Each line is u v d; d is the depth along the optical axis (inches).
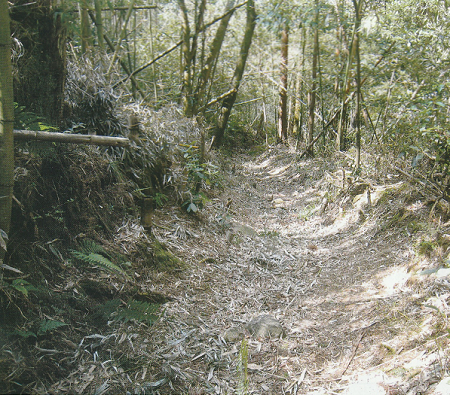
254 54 420.5
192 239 177.8
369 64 226.1
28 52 120.0
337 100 305.0
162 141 185.6
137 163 172.1
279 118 423.8
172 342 111.9
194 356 109.5
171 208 191.3
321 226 217.3
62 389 88.2
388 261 150.0
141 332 111.7
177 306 129.6
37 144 114.8
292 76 396.8
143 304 109.3
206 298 139.9
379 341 108.5
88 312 107.8
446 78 155.7
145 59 307.1
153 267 140.9
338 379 98.7
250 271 168.4
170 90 283.6
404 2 191.5
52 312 100.5
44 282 104.6
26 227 106.2
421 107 162.4
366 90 227.5
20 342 89.1
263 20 260.1
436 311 107.3
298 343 118.0
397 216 171.2
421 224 154.6
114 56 183.2
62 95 133.0
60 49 126.9
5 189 87.7
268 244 198.2
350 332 117.0
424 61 166.1
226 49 372.2
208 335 119.6
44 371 89.1
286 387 99.7
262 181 333.1
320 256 179.9
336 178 245.3
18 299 94.0
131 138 155.9
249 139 471.5
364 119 248.5
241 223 221.6
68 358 95.1
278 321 129.8
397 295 126.1
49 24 121.0
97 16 183.8
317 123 375.9
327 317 129.3
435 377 86.5
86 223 128.1
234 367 107.7
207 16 340.8
